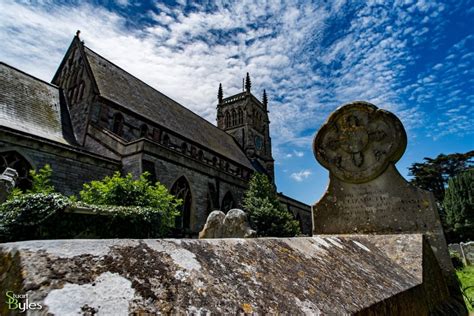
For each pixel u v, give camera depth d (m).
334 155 5.66
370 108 5.43
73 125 23.50
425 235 4.57
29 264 0.90
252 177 30.83
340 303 1.57
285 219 26.50
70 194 16.05
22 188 14.39
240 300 1.21
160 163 20.06
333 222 5.40
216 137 41.66
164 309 0.98
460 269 13.18
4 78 20.88
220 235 11.66
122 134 23.75
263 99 61.56
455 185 36.00
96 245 1.14
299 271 1.79
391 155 5.09
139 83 32.44
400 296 2.28
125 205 13.43
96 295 0.90
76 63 26.50
